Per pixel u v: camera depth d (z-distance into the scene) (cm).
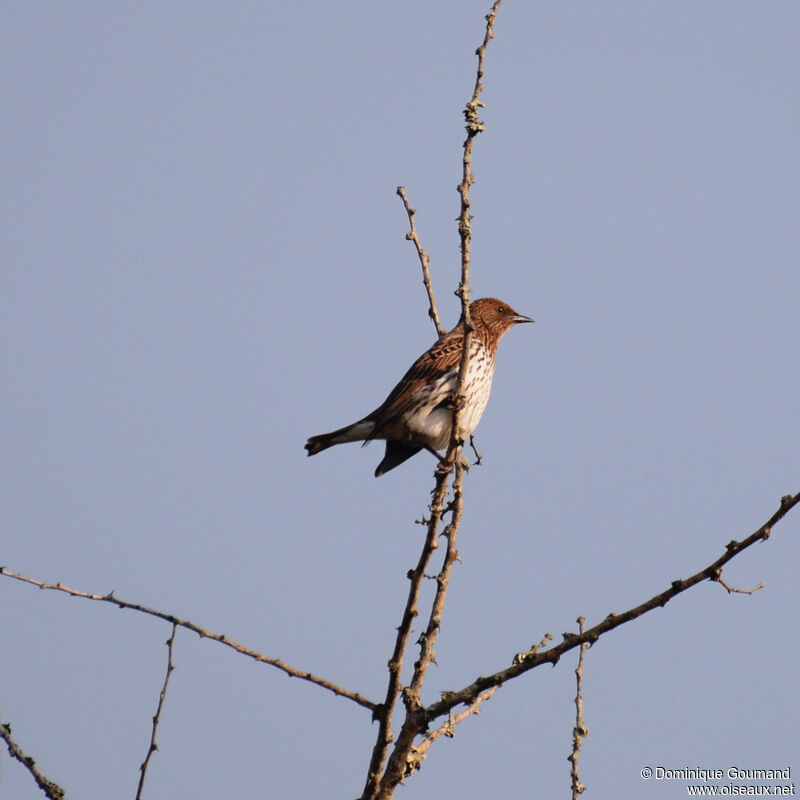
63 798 927
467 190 1147
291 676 1030
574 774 1009
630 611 978
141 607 1007
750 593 952
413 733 990
